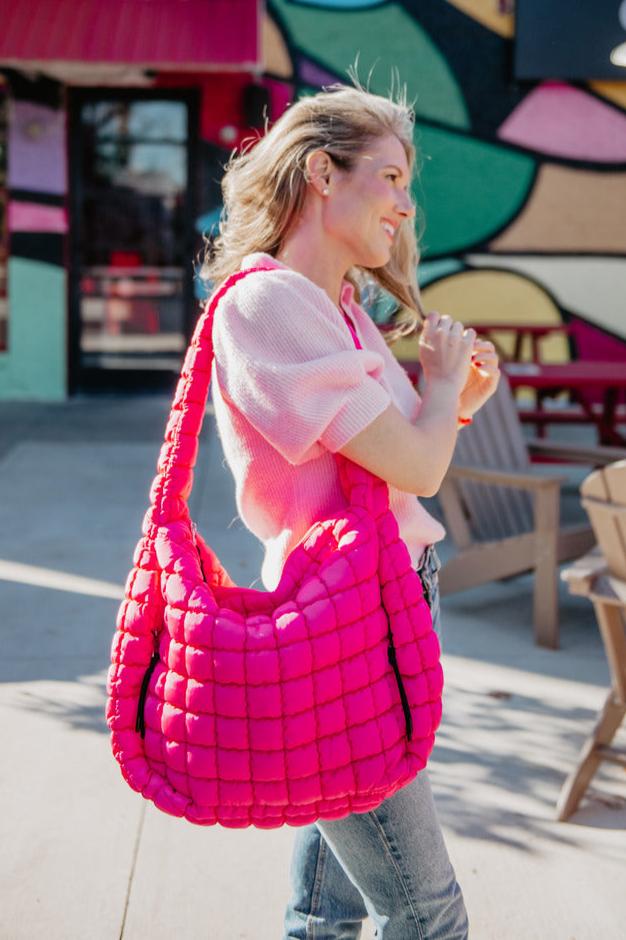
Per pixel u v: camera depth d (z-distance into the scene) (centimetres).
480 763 322
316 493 150
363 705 139
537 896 252
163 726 141
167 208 1091
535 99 1074
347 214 154
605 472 266
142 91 1066
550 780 312
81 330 1109
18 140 1057
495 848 273
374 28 1064
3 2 963
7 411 1015
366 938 232
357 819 154
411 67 1069
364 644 140
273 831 280
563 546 431
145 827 280
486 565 461
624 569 275
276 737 136
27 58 940
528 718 358
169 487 153
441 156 1084
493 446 502
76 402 1080
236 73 1056
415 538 163
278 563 154
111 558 541
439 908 157
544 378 658
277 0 1059
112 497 674
